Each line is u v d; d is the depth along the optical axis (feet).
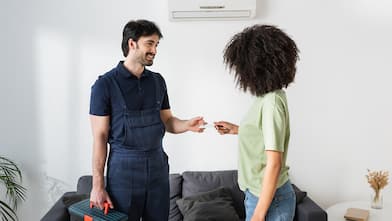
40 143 9.14
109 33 8.87
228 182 8.81
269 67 4.24
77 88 9.00
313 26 9.04
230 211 7.83
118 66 5.77
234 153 9.46
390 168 9.57
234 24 8.98
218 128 6.45
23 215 9.39
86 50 8.90
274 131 4.20
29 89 8.96
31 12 8.72
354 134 9.45
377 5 9.00
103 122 5.62
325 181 9.59
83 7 8.77
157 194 5.99
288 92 9.25
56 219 6.89
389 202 9.17
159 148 6.07
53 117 9.07
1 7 8.64
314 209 7.57
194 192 8.63
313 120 9.36
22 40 8.79
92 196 5.56
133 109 5.71
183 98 9.23
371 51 9.16
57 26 8.80
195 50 9.06
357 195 9.56
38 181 9.28
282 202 4.60
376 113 9.39
